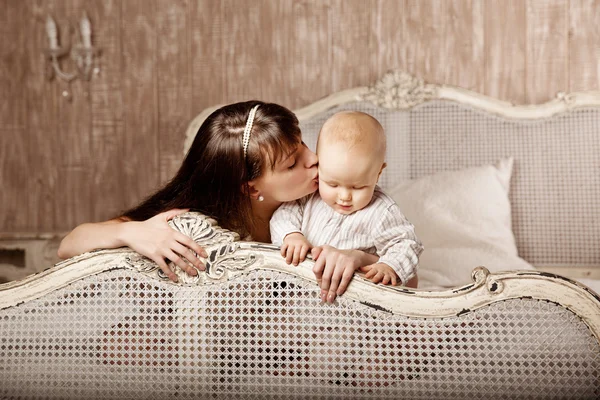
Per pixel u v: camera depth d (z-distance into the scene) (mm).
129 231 1222
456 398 1098
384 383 1116
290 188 1333
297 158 1342
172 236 1174
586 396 1066
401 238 1312
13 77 3172
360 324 1120
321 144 1306
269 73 2973
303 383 1131
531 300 1059
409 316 1094
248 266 1146
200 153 1387
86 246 1274
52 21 3066
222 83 3010
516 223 2711
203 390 1163
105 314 1199
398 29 2879
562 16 2791
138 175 3080
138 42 3076
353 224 1347
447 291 1084
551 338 1065
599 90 2764
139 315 1187
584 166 2664
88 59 3074
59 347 1215
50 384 1223
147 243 1179
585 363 1062
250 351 1145
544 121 2699
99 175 3109
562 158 2684
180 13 3043
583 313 1043
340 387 1121
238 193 1330
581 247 2660
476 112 2740
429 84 2773
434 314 1084
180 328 1170
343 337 1121
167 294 1176
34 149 3158
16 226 3170
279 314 1137
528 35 2812
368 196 1303
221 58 3010
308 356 1130
